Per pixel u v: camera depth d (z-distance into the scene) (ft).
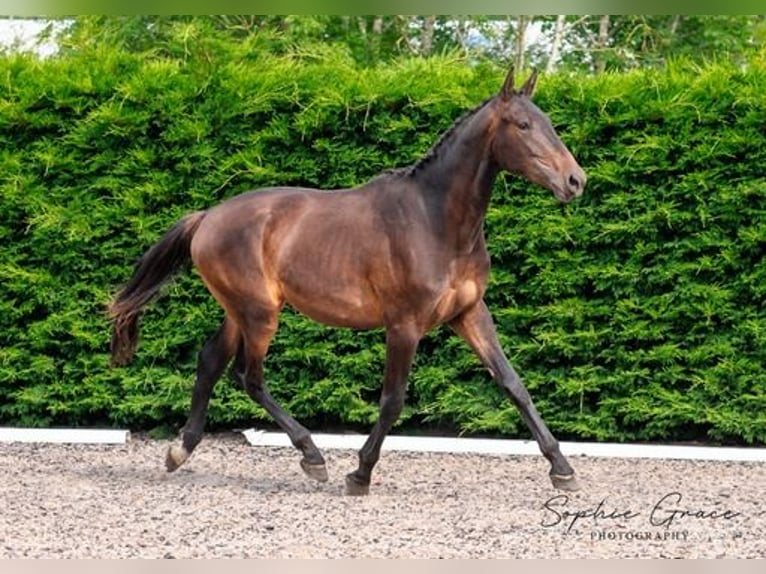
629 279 37.45
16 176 38.60
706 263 37.04
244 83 38.27
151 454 37.27
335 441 38.58
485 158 29.35
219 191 38.63
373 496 31.27
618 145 37.04
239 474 34.42
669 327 37.63
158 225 38.75
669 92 36.96
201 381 33.14
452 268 29.71
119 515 28.71
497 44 72.64
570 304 37.73
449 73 38.09
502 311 37.96
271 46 50.75
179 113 38.32
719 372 37.52
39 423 40.22
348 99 37.50
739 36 67.87
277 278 31.40
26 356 39.50
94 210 38.70
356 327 31.22
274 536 26.81
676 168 36.86
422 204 29.84
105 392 39.50
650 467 35.86
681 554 25.62
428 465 35.94
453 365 38.60
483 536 26.94
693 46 70.13
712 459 37.22
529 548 25.96
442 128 37.60
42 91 38.45
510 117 28.96
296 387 39.11
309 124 37.81
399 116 37.86
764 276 36.99
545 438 30.71
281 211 31.50
